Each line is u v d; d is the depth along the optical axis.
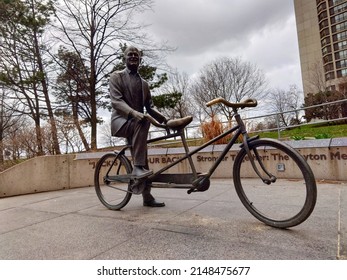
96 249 2.39
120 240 2.57
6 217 3.80
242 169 5.98
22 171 5.96
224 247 2.24
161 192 4.94
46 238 2.77
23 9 15.05
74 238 2.71
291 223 2.52
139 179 3.46
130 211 3.69
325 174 5.23
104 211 3.81
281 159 5.52
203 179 3.00
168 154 7.11
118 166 4.34
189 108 29.80
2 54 15.67
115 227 2.99
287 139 7.24
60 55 16.77
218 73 29.62
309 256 1.99
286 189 4.44
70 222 3.32
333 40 49.28
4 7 14.88
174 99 16.89
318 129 11.85
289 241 2.27
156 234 2.66
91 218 3.46
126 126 3.56
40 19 15.25
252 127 9.26
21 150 12.54
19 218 3.69
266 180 2.74
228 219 3.00
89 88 17.17
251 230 2.60
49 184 6.30
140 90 3.74
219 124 7.84
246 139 2.83
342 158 5.07
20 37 15.59
